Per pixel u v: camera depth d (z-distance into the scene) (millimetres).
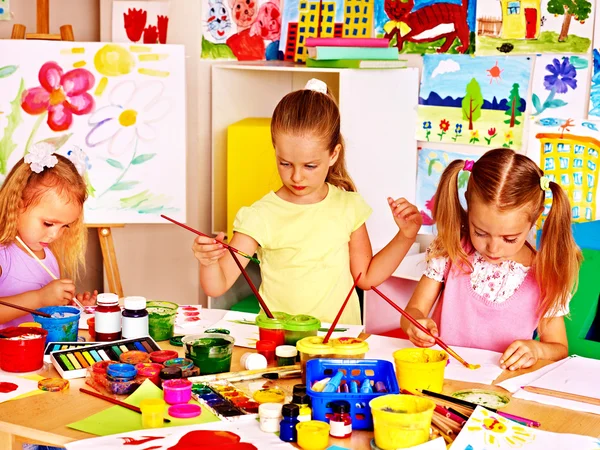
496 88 2551
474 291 1836
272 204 1975
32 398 1347
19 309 1633
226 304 2900
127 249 3035
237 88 2959
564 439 1185
